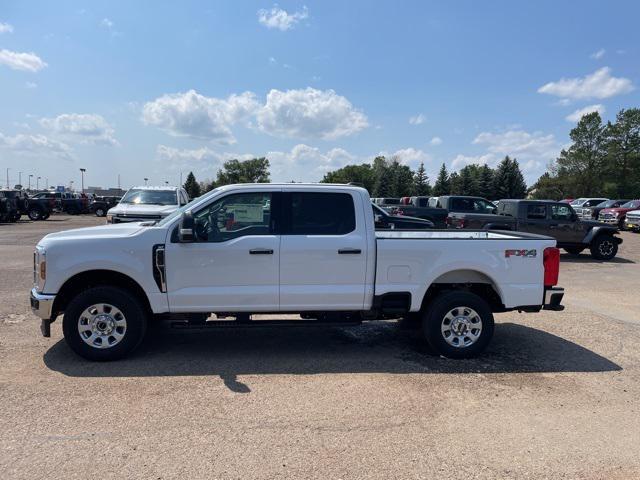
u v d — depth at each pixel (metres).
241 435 3.77
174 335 6.39
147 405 4.27
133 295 5.40
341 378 5.00
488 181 75.62
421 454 3.55
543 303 5.84
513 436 3.85
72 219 35.03
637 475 3.34
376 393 4.63
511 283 5.75
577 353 5.98
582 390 4.82
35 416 4.02
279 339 6.32
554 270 5.81
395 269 5.60
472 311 5.68
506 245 5.71
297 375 5.05
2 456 3.41
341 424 3.99
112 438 3.68
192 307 5.38
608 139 80.62
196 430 3.83
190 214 5.14
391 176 90.62
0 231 22.97
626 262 14.72
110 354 5.28
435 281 5.80
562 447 3.69
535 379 5.09
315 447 3.61
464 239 5.68
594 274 12.36
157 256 5.29
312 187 5.58
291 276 5.46
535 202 14.94
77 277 5.38
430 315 5.65
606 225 15.09
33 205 33.19
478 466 3.40
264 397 4.48
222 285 5.39
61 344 5.90
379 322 7.29
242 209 5.50
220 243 5.36
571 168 83.25
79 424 3.90
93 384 4.71
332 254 5.49
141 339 5.36
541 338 6.62
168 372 5.06
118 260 5.22
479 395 4.64
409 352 5.89
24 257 13.49
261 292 5.43
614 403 4.52
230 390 4.63
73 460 3.37
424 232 6.98
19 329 6.52
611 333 6.92
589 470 3.38
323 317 5.76
